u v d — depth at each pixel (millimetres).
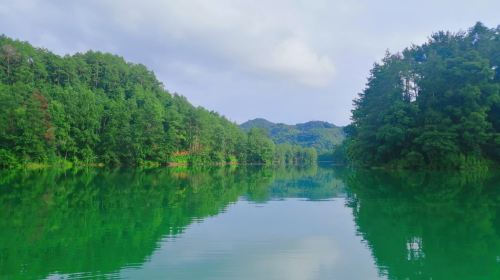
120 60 174375
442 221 21484
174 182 48188
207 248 16266
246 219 22641
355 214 24219
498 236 17984
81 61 150750
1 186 38938
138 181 48438
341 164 143625
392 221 21797
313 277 12883
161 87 180500
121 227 20172
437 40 73062
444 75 60500
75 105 90125
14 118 70875
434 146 57281
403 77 67688
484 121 56188
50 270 13352
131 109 104500
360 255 15406
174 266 13875
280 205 28344
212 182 49750
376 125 67375
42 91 88000
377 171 62031
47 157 77375
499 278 12672
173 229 19828
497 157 61281
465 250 15891
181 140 120938
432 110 60375
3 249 15883
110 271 13312
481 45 64812
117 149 93938
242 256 15180
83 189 37562
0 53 116375
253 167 120938
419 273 13211
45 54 136375
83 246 16422
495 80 62250
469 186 37625
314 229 19938
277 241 17516
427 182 42188
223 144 142500
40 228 19797
